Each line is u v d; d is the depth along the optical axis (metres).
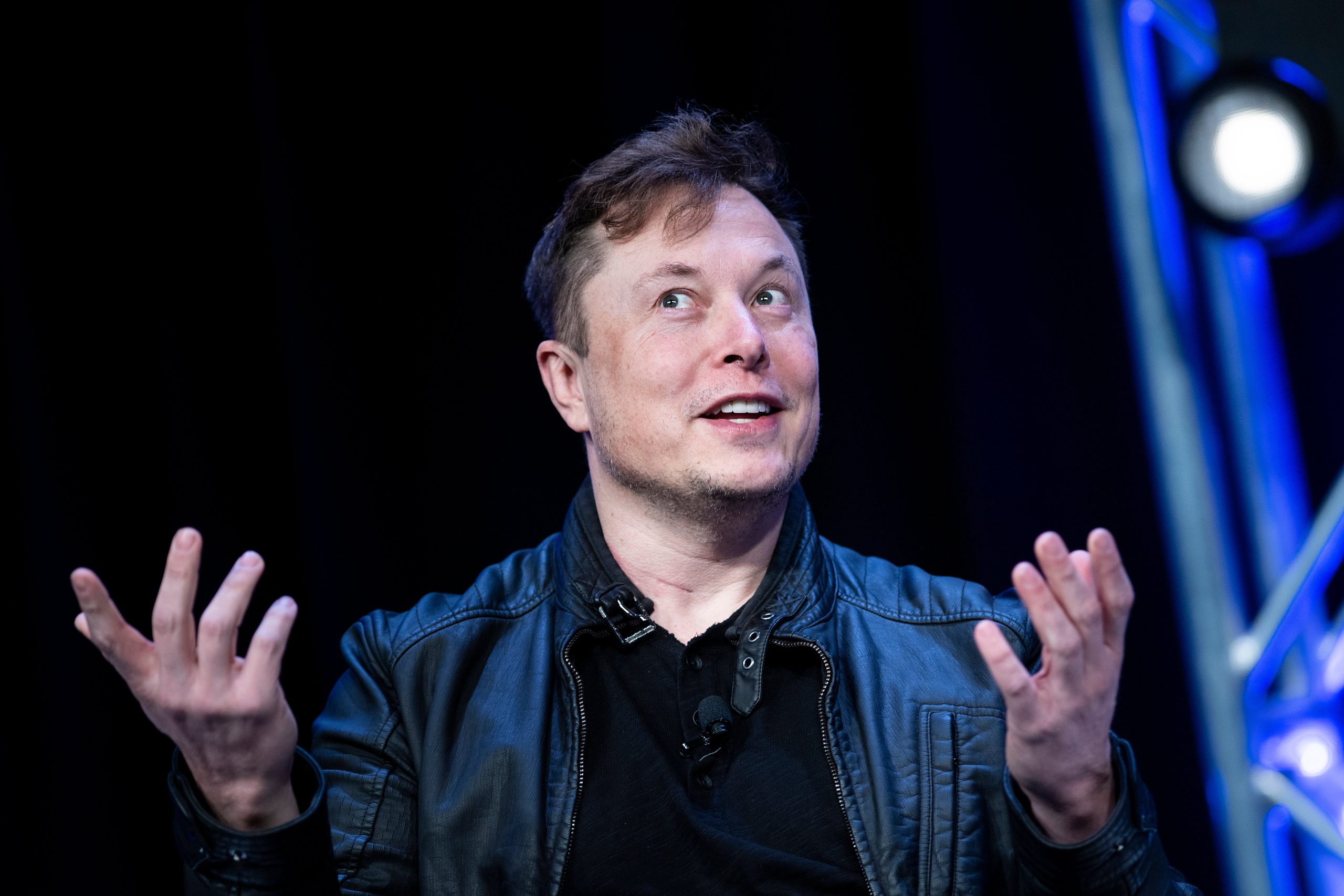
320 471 7.28
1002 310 7.82
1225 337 7.59
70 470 7.34
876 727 4.59
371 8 7.70
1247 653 6.80
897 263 8.00
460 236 7.73
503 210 7.75
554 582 5.14
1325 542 6.71
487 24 7.84
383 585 7.44
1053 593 3.66
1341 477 6.79
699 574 4.88
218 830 3.76
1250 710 6.77
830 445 7.85
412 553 7.54
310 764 4.01
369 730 4.75
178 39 7.68
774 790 4.46
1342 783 6.89
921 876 4.39
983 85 7.96
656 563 4.88
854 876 4.35
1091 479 7.86
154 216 7.57
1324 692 7.06
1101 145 7.25
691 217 4.80
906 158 8.02
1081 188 8.02
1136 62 7.24
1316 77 6.79
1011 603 5.05
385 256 7.64
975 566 7.59
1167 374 6.96
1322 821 6.54
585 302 4.95
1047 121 8.05
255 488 7.58
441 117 7.80
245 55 7.69
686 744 4.49
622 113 7.63
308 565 7.26
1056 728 3.70
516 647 4.92
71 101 7.54
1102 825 3.93
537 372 7.71
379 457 7.50
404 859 4.58
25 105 7.45
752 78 7.95
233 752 3.69
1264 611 6.81
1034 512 7.75
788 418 4.73
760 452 4.62
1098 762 3.80
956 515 7.71
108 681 7.30
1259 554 7.46
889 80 8.05
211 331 7.58
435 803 4.52
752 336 4.63
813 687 4.68
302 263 7.36
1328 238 6.95
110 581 7.39
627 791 4.45
